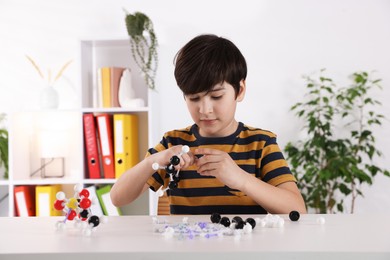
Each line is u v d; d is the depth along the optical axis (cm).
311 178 258
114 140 254
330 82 280
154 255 60
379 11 279
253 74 283
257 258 59
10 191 258
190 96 111
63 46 289
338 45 280
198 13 286
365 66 280
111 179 253
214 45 112
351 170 249
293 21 282
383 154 278
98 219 81
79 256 60
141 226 85
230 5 284
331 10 281
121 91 262
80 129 256
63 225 81
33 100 288
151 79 255
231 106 112
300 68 281
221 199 127
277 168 126
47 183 256
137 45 253
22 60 289
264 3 283
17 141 264
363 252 59
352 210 263
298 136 280
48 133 265
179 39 286
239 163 130
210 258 59
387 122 278
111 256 60
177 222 90
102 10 288
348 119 279
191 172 130
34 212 269
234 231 74
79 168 267
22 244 67
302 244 64
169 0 287
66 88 288
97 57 282
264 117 282
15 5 290
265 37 283
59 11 289
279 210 109
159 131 284
